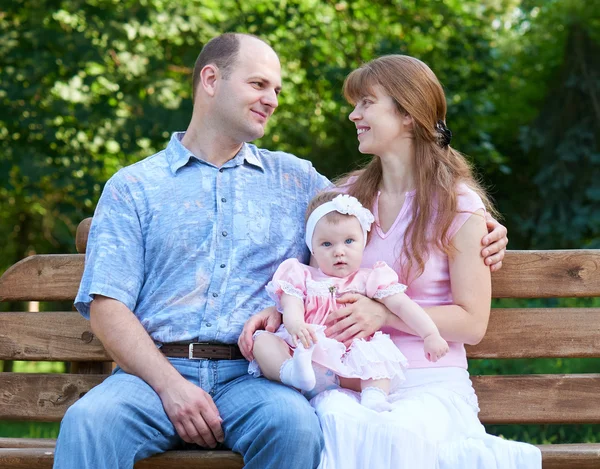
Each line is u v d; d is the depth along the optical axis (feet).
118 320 9.43
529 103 38.04
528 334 10.75
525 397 10.60
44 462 9.03
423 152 10.21
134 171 10.16
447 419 9.13
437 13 31.07
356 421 8.63
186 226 9.92
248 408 8.82
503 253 9.99
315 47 29.91
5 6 26.50
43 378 11.12
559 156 35.17
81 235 11.46
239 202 10.14
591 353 10.64
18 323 11.32
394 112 10.21
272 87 10.39
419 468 8.56
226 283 9.84
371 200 10.44
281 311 9.59
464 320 9.64
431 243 9.89
